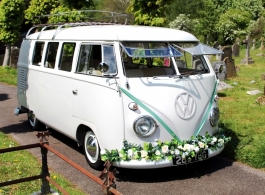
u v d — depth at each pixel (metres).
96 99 5.67
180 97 5.53
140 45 5.59
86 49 6.11
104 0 32.50
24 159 6.45
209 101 5.93
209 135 5.84
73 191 5.25
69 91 6.44
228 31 35.53
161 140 5.39
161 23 10.34
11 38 18.92
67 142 7.61
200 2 37.06
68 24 7.48
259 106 9.99
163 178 5.72
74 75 6.26
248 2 45.53
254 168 6.12
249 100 10.88
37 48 8.02
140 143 5.32
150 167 5.23
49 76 7.17
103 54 5.70
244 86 13.31
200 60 6.36
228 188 5.36
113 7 31.98
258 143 6.66
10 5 18.03
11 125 9.02
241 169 6.07
